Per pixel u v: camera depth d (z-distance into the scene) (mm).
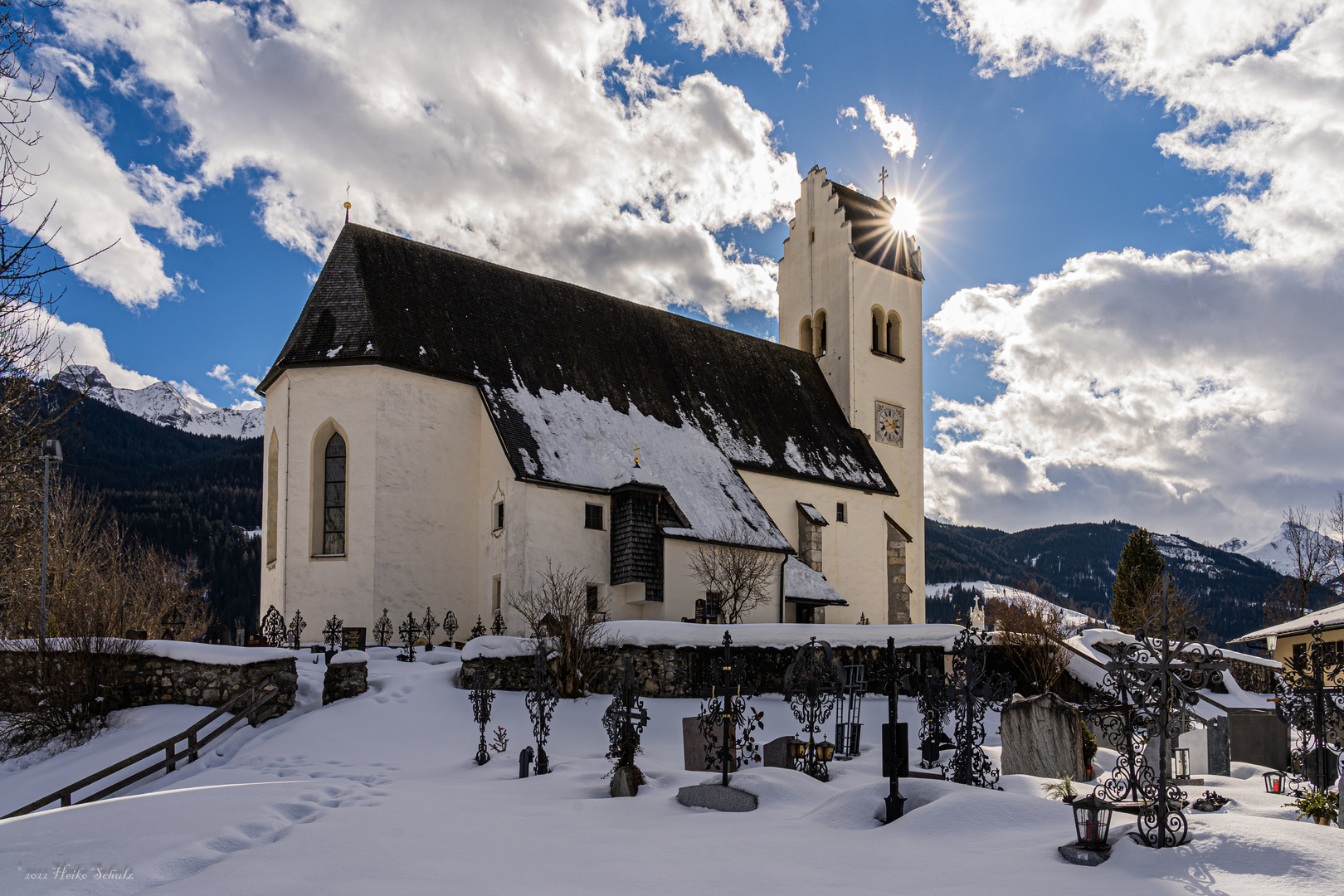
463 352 40156
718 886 8898
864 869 9500
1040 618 29125
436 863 9922
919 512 57750
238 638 36406
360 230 41219
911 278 60531
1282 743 18656
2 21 13469
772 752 16422
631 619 38281
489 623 37625
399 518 36938
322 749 20703
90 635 23953
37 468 23969
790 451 50406
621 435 42375
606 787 15562
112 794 18344
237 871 9555
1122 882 8641
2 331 15641
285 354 38000
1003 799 11555
